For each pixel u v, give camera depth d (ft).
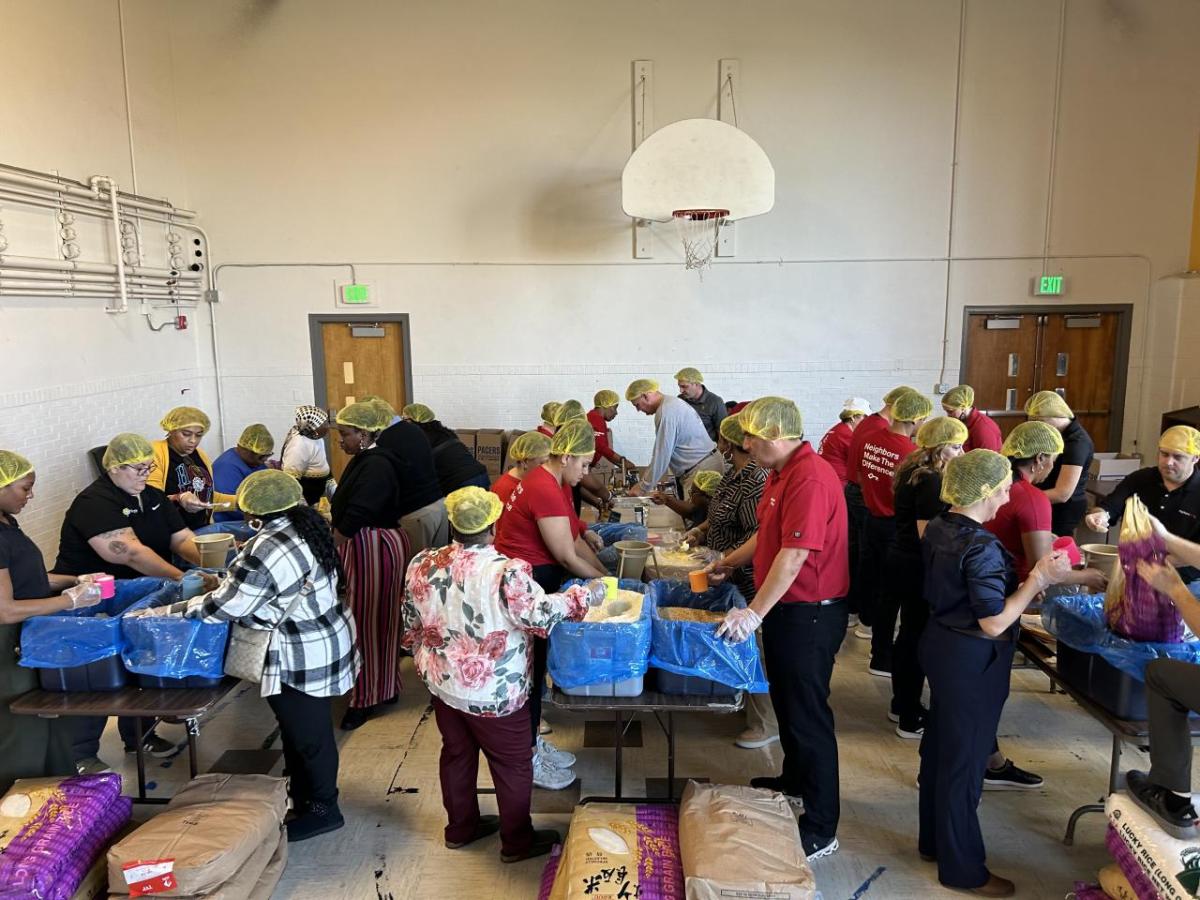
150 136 20.65
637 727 11.64
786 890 6.68
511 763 8.17
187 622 7.94
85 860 7.29
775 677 8.36
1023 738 11.22
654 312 23.18
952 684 7.63
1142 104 21.83
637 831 7.74
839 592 8.21
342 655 8.72
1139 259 22.47
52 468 16.69
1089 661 7.91
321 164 22.54
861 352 23.22
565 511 9.43
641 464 23.81
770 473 8.65
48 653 7.98
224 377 23.38
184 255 22.15
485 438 22.38
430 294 23.12
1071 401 23.32
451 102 22.33
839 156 22.34
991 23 21.63
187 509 12.58
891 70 21.93
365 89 22.29
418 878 8.45
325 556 8.41
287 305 23.13
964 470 7.55
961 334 23.03
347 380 23.58
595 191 22.63
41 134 16.38
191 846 7.19
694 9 21.81
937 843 8.16
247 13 21.89
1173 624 7.32
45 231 16.46
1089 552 9.15
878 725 11.59
